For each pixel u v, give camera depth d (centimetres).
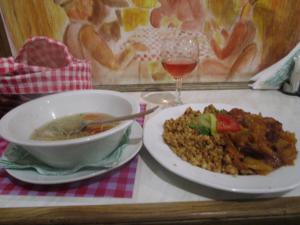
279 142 50
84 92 61
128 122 47
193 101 81
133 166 52
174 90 89
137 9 80
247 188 40
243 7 80
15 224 41
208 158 48
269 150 47
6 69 63
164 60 74
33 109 55
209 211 41
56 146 40
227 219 41
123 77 91
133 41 85
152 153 50
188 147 51
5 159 50
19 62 73
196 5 79
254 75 91
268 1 79
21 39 84
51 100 58
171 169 45
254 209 42
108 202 43
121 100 57
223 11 80
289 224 42
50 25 82
